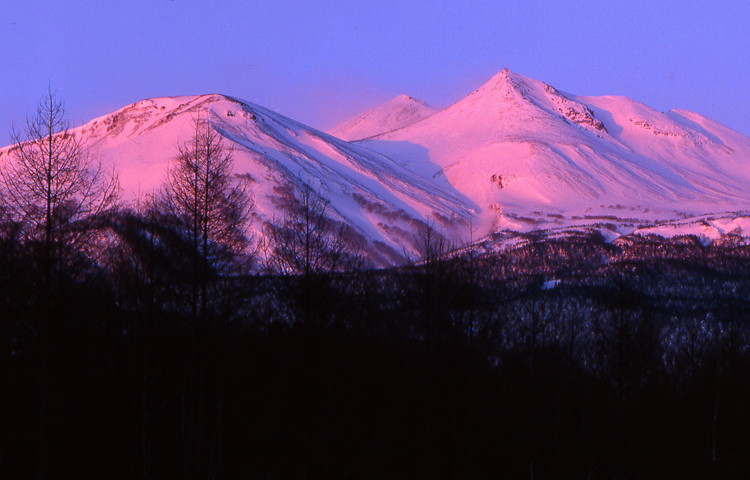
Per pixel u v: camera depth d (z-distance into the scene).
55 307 54.81
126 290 68.38
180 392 75.81
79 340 61.69
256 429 73.19
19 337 55.69
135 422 69.44
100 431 69.81
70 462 64.38
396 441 75.38
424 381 75.38
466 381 74.88
